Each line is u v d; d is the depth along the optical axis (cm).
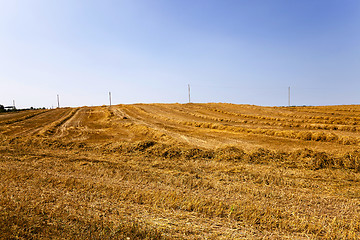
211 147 1492
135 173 901
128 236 411
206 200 612
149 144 1441
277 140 1728
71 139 1969
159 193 655
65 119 3809
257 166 1025
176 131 2317
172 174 896
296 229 470
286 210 564
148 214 529
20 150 1410
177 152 1274
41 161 1123
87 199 615
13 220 448
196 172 947
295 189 729
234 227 477
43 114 4647
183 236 431
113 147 1457
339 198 650
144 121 3338
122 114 4338
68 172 917
